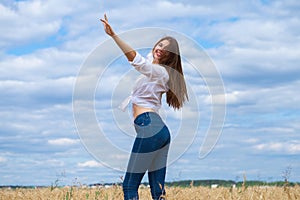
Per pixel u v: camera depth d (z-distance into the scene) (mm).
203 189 8305
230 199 7168
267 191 7703
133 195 6059
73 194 7598
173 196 7043
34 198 7945
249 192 7438
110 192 7508
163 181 6207
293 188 8305
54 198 7676
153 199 6285
